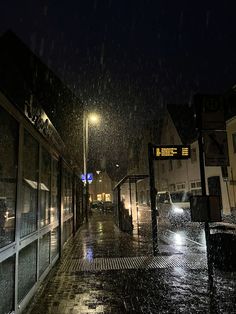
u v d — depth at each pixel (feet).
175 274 22.81
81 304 16.87
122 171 216.95
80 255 31.55
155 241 30.68
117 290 19.20
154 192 31.83
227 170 67.05
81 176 75.00
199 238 44.01
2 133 12.61
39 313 15.66
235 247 23.47
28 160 17.07
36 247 18.98
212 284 17.94
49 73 48.49
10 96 13.16
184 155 32.04
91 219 91.86
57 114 50.80
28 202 17.08
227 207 67.62
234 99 64.95
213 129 20.25
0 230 12.27
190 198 19.58
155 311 15.70
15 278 13.97
